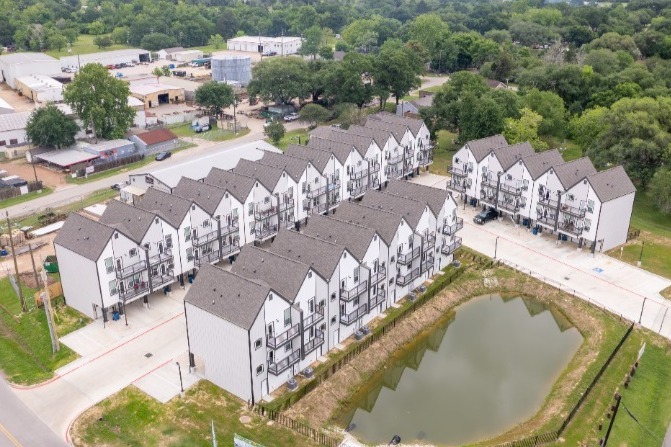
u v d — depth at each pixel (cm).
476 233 10331
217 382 6606
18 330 7575
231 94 16825
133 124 16238
